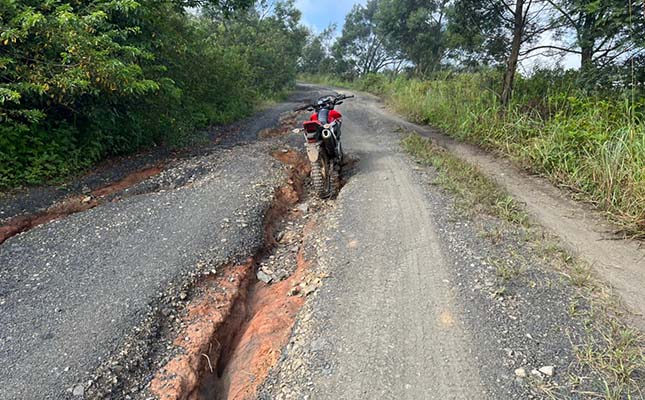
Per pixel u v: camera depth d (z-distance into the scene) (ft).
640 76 21.52
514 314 8.53
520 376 6.93
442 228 12.80
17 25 16.63
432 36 81.87
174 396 7.37
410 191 16.28
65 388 7.22
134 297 9.79
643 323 8.18
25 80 17.17
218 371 8.79
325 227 13.84
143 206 15.52
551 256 10.93
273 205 16.14
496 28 31.86
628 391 6.50
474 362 7.33
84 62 17.15
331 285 10.16
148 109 24.47
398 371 7.25
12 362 7.77
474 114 28.02
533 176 18.75
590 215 13.99
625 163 14.87
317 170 17.57
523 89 30.91
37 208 15.92
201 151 24.86
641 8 20.11
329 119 18.47
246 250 12.57
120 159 22.36
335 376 7.24
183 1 31.14
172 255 11.80
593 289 9.36
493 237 11.98
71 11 18.30
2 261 11.57
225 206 15.28
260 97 58.90
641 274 10.11
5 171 16.99
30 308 9.41
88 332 8.60
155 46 25.64
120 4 19.62
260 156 22.62
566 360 7.22
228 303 10.23
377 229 13.03
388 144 25.46
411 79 70.38
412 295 9.45
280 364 7.87
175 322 9.29
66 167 19.07
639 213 12.74
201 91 36.37
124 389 7.44
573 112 22.31
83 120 21.49
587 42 24.18
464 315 8.63
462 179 17.38
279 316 9.66
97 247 12.34
